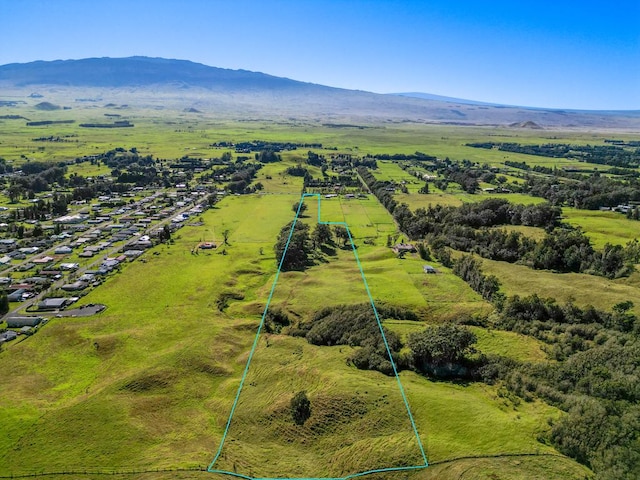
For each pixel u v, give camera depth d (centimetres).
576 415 7269
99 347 10306
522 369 8969
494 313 11275
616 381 8000
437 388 8569
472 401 8025
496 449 6831
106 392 8638
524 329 10506
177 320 11656
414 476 6525
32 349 10212
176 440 7662
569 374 8650
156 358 9825
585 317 10600
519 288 12631
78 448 7338
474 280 13125
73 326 11150
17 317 11481
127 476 6794
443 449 6906
